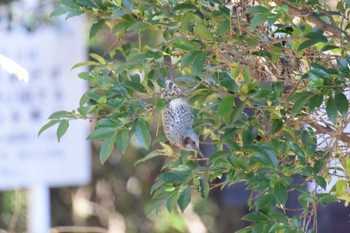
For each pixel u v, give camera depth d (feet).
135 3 26.73
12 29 59.77
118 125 23.35
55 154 61.57
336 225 46.26
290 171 23.03
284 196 22.29
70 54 61.21
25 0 59.57
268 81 25.96
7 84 60.39
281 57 25.95
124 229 80.48
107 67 27.76
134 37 57.57
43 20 60.08
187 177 24.03
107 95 24.02
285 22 26.00
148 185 79.82
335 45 26.02
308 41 23.22
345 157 25.93
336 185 26.21
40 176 61.36
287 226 22.68
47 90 61.00
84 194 82.33
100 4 26.73
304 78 23.72
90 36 27.30
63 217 82.79
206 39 24.49
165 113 28.63
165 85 25.14
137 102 23.66
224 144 28.04
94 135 23.31
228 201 47.88
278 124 25.20
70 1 26.94
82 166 61.77
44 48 60.70
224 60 25.46
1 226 76.64
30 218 65.31
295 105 23.20
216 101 26.86
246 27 26.08
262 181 22.63
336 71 23.09
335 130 26.16
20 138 60.95
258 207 22.68
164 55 26.50
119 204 81.66
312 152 24.32
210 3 26.09
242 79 28.04
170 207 24.34
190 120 28.25
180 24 25.44
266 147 23.52
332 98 23.04
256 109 26.55
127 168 79.71
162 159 78.74
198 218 77.30
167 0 26.71
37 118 60.95
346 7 25.34
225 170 24.29
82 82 61.05
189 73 27.25
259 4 25.99
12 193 75.97
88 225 82.38
